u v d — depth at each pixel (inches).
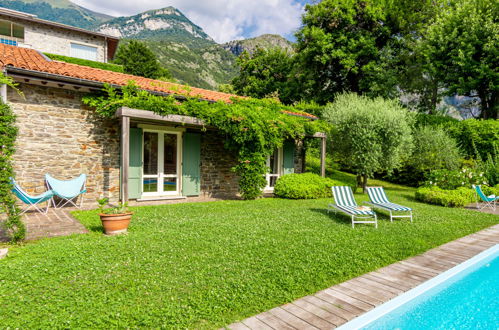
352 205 345.7
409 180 710.5
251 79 1286.9
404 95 956.6
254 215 322.3
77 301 127.3
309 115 598.2
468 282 183.8
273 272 165.0
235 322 118.5
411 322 140.3
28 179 331.9
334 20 903.7
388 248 217.5
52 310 120.4
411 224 300.4
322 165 543.5
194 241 215.6
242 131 426.3
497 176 525.7
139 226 257.3
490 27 721.6
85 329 108.9
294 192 463.2
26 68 306.5
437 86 903.1
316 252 200.2
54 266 162.4
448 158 595.5
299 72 1042.7
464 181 502.9
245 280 153.6
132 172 402.6
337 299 139.6
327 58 888.3
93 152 373.1
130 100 343.0
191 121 386.3
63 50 791.7
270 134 452.1
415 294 149.3
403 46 912.9
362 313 127.2
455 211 382.9
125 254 185.5
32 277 147.9
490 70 729.6
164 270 163.2
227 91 1530.5
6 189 194.5
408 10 896.9
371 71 885.2
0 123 187.6
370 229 274.4
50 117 343.9
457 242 241.8
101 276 153.3
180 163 456.8
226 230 249.9
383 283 158.9
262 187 461.1
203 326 115.3
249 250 199.6
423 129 641.6
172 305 127.2
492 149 616.1
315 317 123.1
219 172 495.8
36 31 759.1
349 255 197.5
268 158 555.8
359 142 537.0
